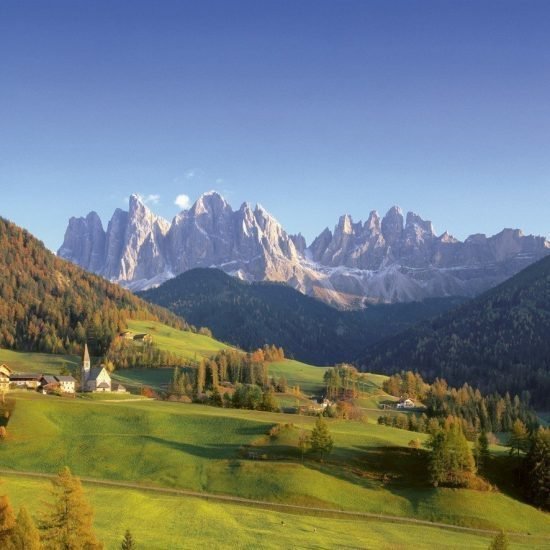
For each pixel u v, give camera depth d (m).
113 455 136.50
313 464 136.38
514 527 120.31
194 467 133.12
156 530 95.75
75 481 72.25
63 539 69.81
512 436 152.75
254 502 119.19
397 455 145.88
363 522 113.94
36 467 127.94
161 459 135.88
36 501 101.50
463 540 108.38
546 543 114.94
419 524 116.88
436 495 127.81
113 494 113.56
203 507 110.44
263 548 91.06
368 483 131.25
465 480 132.38
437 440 135.75
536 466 135.75
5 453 133.75
